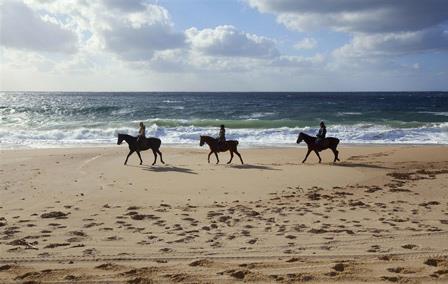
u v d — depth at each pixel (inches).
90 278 253.0
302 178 652.1
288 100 4318.4
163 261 287.3
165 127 1438.2
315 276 255.3
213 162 845.2
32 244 325.1
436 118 1929.1
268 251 308.5
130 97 5708.7
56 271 264.7
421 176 666.2
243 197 525.0
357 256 294.8
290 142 1206.3
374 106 3036.4
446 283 242.2
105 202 492.1
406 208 455.5
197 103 3513.8
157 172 708.7
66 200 500.4
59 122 1708.9
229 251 308.7
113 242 332.2
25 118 1935.3
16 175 661.3
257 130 1378.0
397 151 979.3
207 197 523.8
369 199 508.1
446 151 967.6
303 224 387.5
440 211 439.8
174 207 466.9
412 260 285.7
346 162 827.4
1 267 272.7
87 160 832.9
